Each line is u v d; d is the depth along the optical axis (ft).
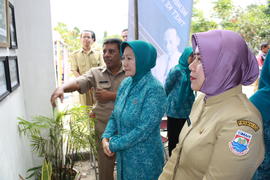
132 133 3.69
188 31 6.26
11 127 4.41
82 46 10.91
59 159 5.85
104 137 4.36
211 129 2.41
